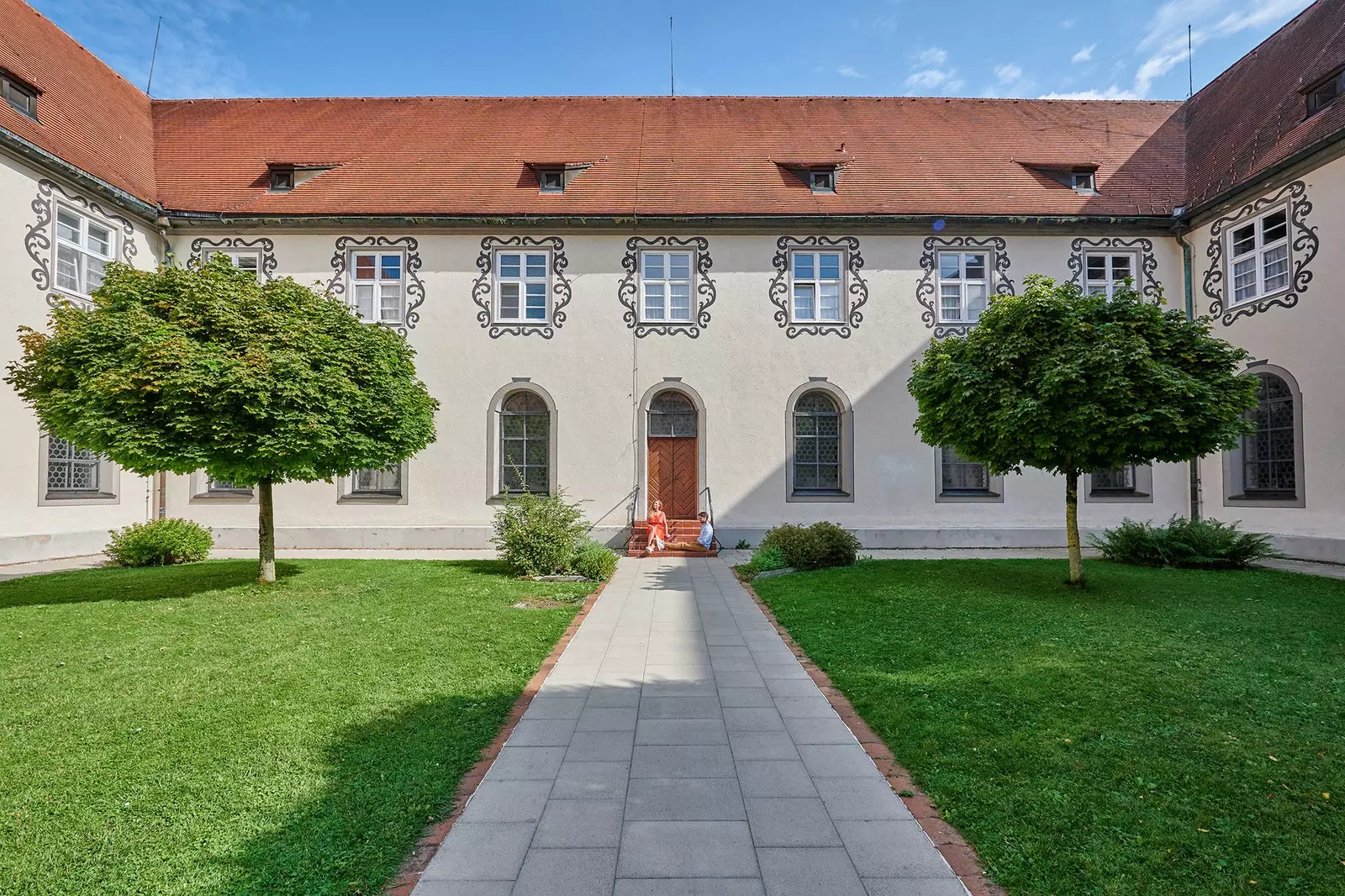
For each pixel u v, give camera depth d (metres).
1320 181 12.02
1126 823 3.34
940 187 16.16
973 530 15.30
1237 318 13.81
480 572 11.35
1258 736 4.36
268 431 8.30
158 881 2.91
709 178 16.30
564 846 3.18
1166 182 16.17
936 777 3.84
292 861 3.05
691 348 15.49
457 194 15.80
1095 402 7.89
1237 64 17.19
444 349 15.41
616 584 10.64
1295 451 12.52
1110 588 9.35
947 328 15.48
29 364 8.70
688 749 4.34
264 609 8.23
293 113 18.33
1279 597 8.77
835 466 15.66
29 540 12.18
